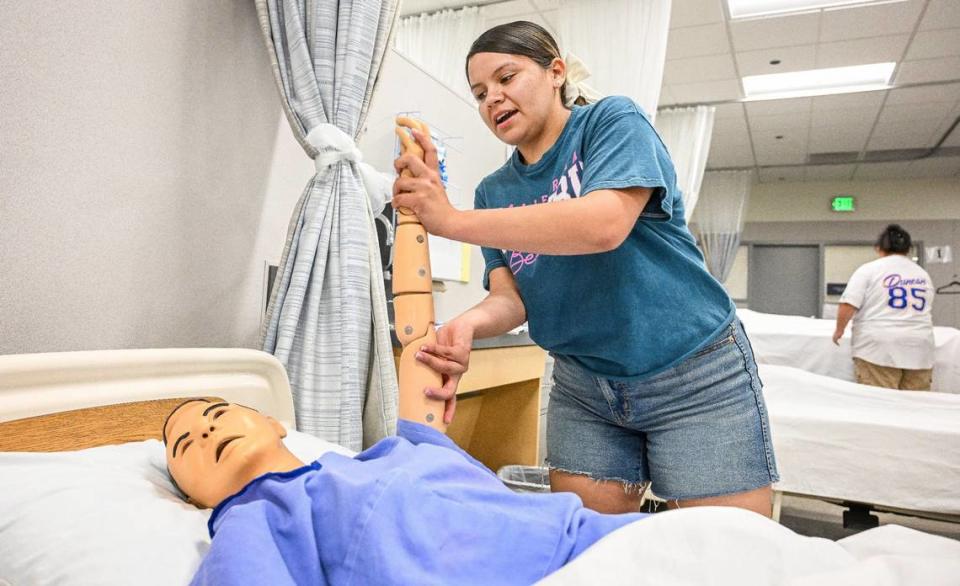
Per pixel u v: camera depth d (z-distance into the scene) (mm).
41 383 905
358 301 1356
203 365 1115
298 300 1331
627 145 860
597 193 819
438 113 2287
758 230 7340
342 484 582
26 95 1047
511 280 1182
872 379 3498
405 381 852
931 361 3422
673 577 496
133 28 1206
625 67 3338
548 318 1077
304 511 577
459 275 2281
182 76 1306
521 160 1132
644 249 988
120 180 1193
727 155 6504
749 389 1012
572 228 774
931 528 2711
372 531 531
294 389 1331
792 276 7234
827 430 2230
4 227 1029
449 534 559
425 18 3883
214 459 758
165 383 1058
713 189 7039
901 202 6887
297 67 1400
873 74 4582
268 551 534
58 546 658
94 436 930
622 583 480
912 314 3408
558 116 1049
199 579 533
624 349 1008
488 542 559
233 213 1437
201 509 800
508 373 1905
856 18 3783
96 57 1146
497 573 543
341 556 541
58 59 1088
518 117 991
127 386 1002
